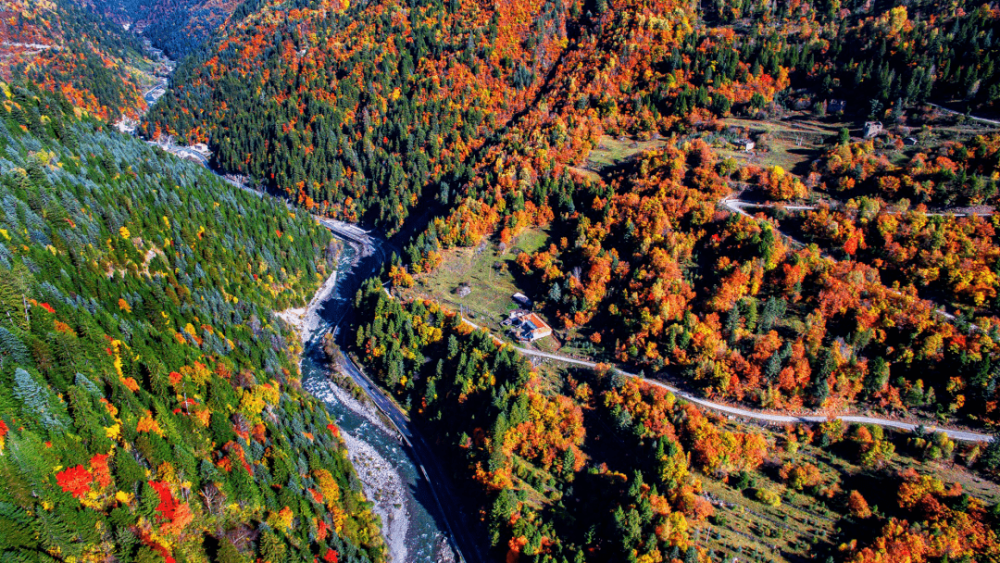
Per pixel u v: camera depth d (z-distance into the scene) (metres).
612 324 158.50
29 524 80.81
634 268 165.00
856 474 116.94
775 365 129.38
